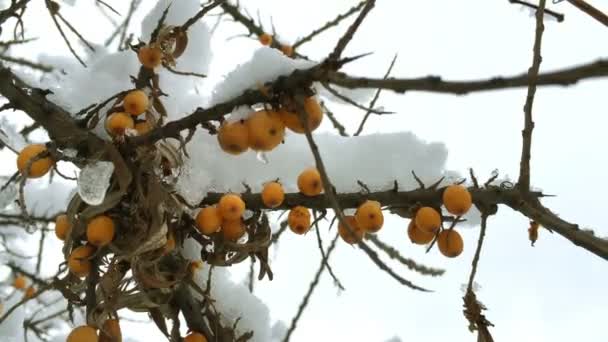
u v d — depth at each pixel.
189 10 0.60
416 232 0.55
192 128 0.53
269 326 0.59
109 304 0.54
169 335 0.56
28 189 0.73
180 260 0.56
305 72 0.50
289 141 0.58
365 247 0.48
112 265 0.54
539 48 0.53
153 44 0.56
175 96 0.60
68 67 0.65
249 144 0.53
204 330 0.57
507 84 0.46
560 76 0.45
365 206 0.54
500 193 0.54
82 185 0.53
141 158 0.54
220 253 0.56
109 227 0.54
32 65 0.64
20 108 0.56
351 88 0.48
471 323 0.54
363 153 0.57
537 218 0.53
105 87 0.59
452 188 0.54
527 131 0.53
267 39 0.69
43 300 0.81
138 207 0.54
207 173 0.57
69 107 0.58
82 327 0.54
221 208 0.55
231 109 0.52
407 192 0.55
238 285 0.60
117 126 0.55
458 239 0.54
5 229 0.75
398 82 0.47
